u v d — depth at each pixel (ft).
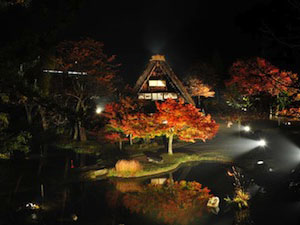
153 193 55.72
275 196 44.62
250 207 43.32
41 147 98.48
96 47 102.94
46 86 92.63
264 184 52.80
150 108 102.94
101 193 55.83
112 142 94.58
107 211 47.09
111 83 108.27
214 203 47.85
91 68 101.91
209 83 176.45
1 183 59.72
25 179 62.80
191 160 78.48
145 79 106.63
